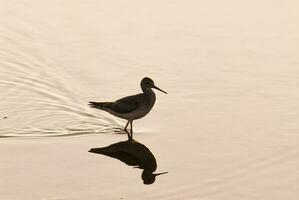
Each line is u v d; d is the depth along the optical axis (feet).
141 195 46.57
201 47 74.84
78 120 59.06
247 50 73.87
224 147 53.72
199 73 68.33
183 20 82.12
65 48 75.20
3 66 70.85
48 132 56.65
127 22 81.61
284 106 60.95
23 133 56.29
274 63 70.54
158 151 53.26
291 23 80.74
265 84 65.67
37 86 66.13
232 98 62.85
